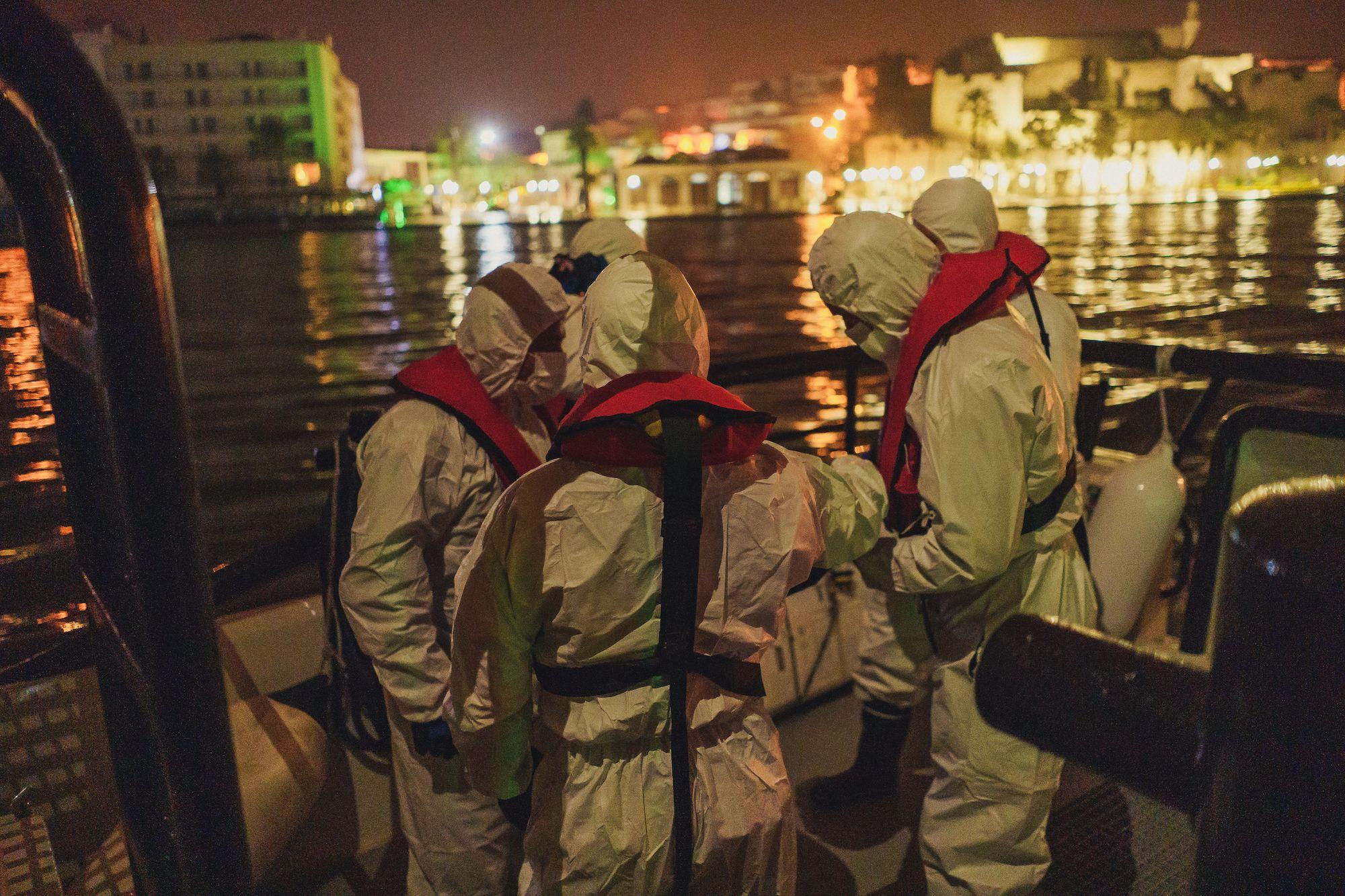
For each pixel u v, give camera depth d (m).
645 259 1.36
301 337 26.12
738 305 30.05
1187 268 31.16
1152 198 93.12
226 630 2.03
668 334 1.32
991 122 103.44
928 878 1.94
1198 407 2.40
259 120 101.44
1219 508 2.16
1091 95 99.56
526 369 1.76
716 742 1.41
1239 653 0.44
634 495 1.30
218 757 0.79
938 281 1.81
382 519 1.67
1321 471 2.03
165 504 0.73
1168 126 97.19
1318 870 0.43
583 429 1.28
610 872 1.35
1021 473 1.72
